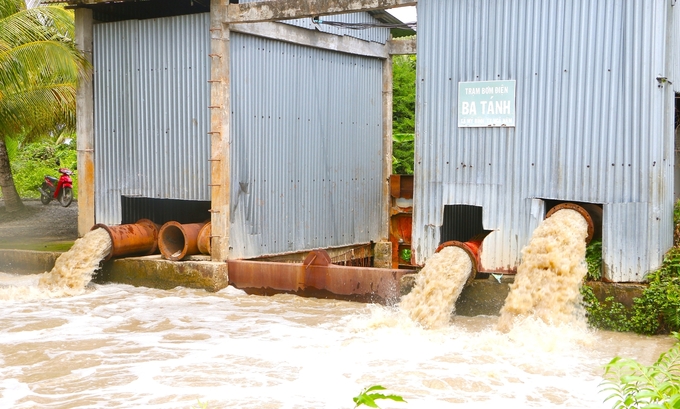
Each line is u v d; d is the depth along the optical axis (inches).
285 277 448.8
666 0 363.3
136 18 531.5
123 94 514.6
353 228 593.3
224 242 470.0
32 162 1050.1
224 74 468.8
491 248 392.8
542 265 345.1
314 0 442.9
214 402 241.6
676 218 391.2
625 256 357.4
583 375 275.0
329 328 358.0
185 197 492.1
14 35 566.9
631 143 358.6
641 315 342.3
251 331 351.3
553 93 377.1
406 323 351.6
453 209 444.1
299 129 535.8
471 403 240.8
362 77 602.2
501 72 389.4
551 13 376.8
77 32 522.6
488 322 372.5
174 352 310.2
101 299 437.7
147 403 242.1
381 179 627.2
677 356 186.9
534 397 248.2
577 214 364.2
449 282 362.3
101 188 528.1
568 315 338.3
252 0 495.5
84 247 472.4
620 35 361.1
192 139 487.5
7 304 418.6
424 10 409.7
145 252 509.7
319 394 249.4
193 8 534.6
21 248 555.2
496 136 391.2
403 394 250.2
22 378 275.4
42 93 613.6
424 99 410.9
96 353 310.0
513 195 387.2
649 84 354.6
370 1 430.6
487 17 392.2
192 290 464.4
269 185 508.4
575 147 372.2
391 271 417.4
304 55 539.8
